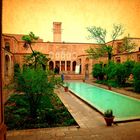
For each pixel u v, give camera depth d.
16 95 7.77
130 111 9.02
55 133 5.50
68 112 7.93
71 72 29.52
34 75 7.12
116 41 25.70
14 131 5.71
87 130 5.72
